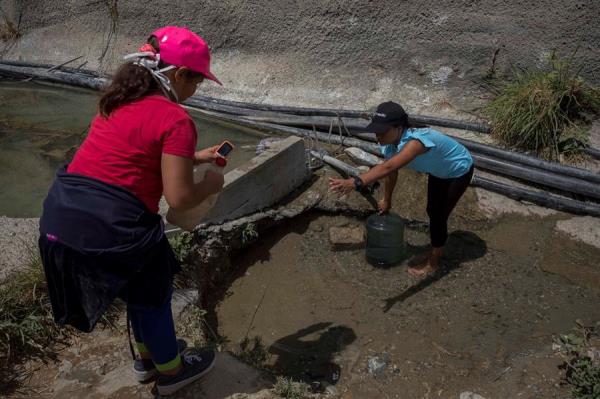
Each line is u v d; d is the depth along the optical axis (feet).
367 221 13.62
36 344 9.61
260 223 14.44
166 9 23.49
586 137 16.38
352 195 15.44
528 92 16.58
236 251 14.07
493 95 18.44
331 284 13.24
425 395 10.34
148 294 7.16
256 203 14.39
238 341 11.73
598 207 14.69
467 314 12.17
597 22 16.80
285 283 13.38
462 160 11.76
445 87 19.20
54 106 21.83
